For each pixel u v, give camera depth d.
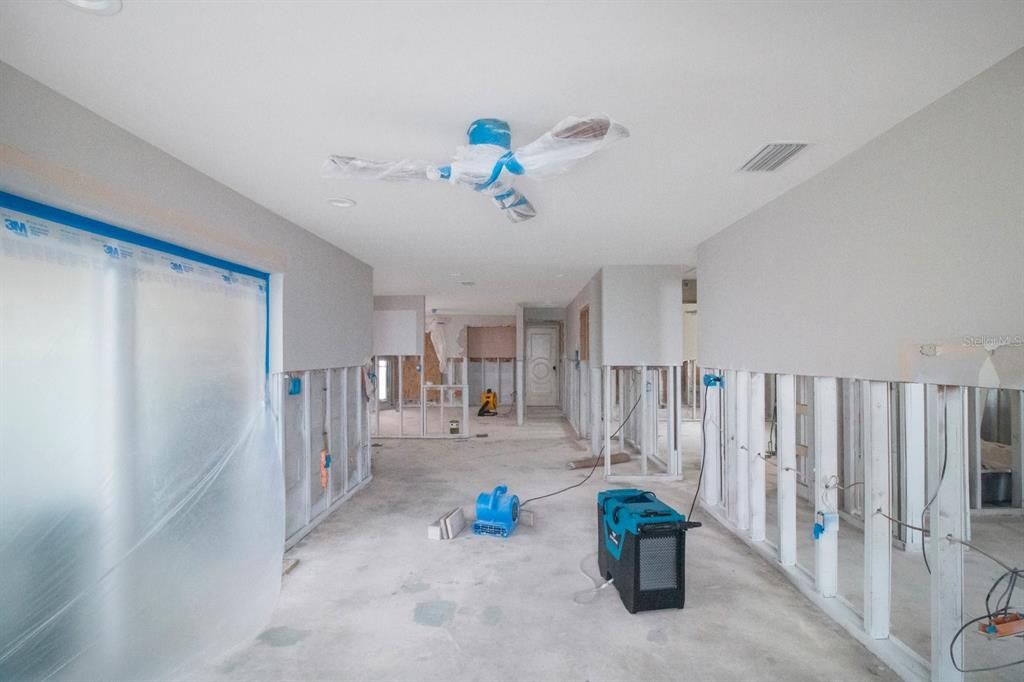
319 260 4.61
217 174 3.00
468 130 2.41
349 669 2.44
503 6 1.56
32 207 2.05
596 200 3.53
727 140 2.54
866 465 2.62
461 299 10.09
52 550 2.13
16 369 2.00
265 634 2.74
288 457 4.00
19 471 2.01
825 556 3.00
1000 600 2.75
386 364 14.41
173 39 1.72
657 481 6.03
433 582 3.34
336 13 1.59
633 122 2.35
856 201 2.63
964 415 2.15
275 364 3.85
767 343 3.58
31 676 2.05
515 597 3.13
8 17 1.59
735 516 4.23
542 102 2.17
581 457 7.41
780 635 2.71
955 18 1.62
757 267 3.73
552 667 2.44
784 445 3.45
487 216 3.93
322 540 4.10
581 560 3.69
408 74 1.95
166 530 2.69
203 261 3.08
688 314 10.15
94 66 1.88
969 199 1.97
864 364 2.57
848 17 1.61
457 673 2.40
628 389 8.42
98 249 2.35
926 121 2.18
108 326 2.40
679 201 3.53
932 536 2.22
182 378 2.87
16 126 1.89
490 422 11.23
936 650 2.18
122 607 2.42
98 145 2.25
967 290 1.97
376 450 8.03
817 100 2.14
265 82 2.00
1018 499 4.38
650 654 2.54
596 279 6.96
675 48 1.78
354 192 3.34
